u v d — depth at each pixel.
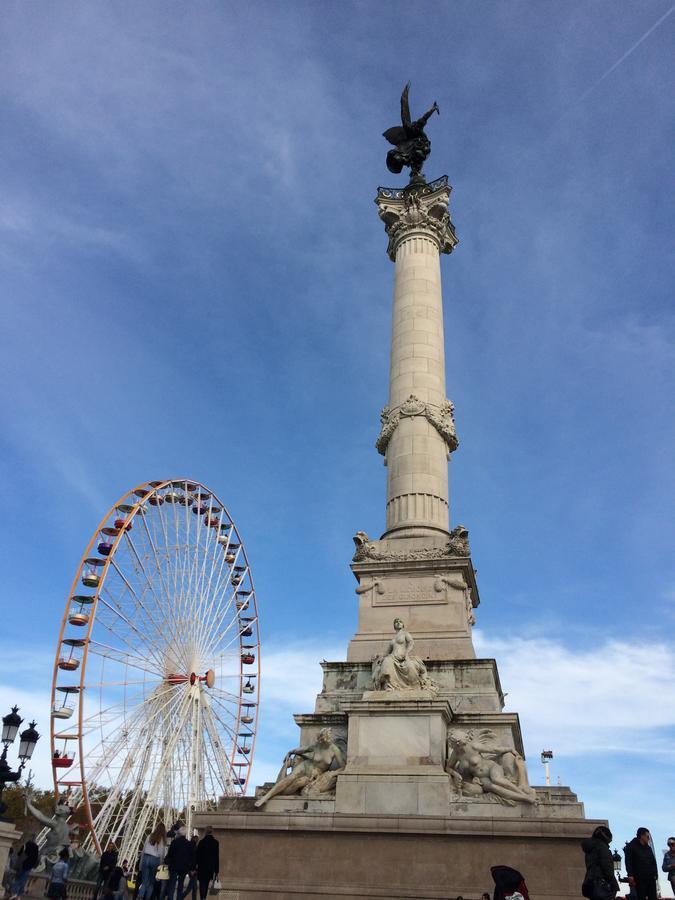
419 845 22.66
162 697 46.28
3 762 22.67
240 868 23.38
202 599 51.84
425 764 24.59
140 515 46.53
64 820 36.44
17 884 22.73
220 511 56.69
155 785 43.97
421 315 37.38
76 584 41.72
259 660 58.03
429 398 35.34
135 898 27.25
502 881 14.79
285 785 25.53
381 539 32.91
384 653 28.28
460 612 29.86
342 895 22.20
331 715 27.97
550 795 24.61
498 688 29.50
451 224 42.59
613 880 15.66
